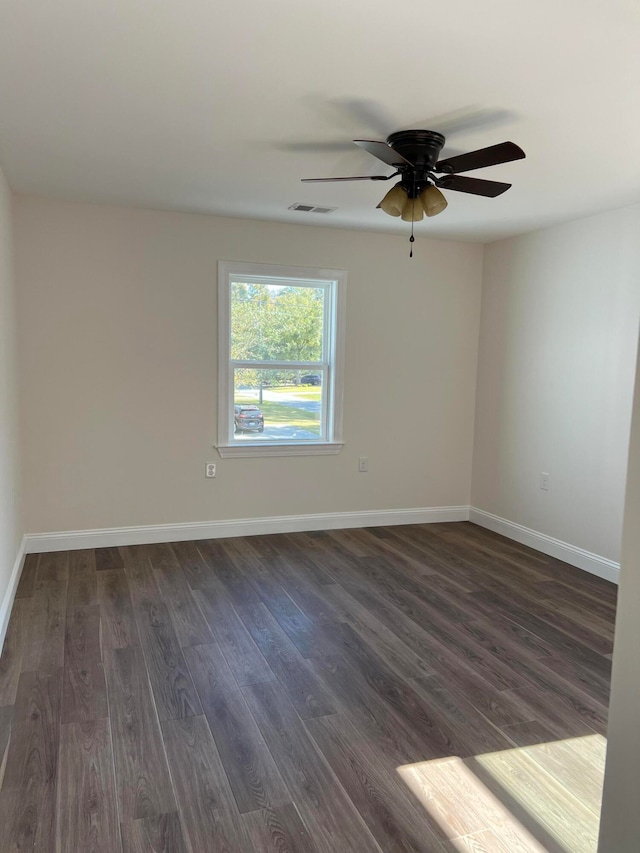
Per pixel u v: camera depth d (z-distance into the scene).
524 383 4.79
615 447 3.97
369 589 3.77
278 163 3.18
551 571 4.20
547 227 4.50
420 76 2.15
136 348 4.37
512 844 1.78
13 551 3.53
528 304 4.73
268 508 4.89
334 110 2.46
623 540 1.25
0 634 2.83
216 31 1.88
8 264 3.62
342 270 4.84
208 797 1.93
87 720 2.32
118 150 3.01
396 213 2.74
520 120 2.52
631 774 1.25
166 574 3.93
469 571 4.16
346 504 5.13
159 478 4.54
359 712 2.43
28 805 1.88
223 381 4.62
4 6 1.75
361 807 1.91
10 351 3.62
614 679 1.29
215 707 2.43
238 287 4.70
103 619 3.22
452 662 2.87
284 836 1.78
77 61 2.09
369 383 5.05
